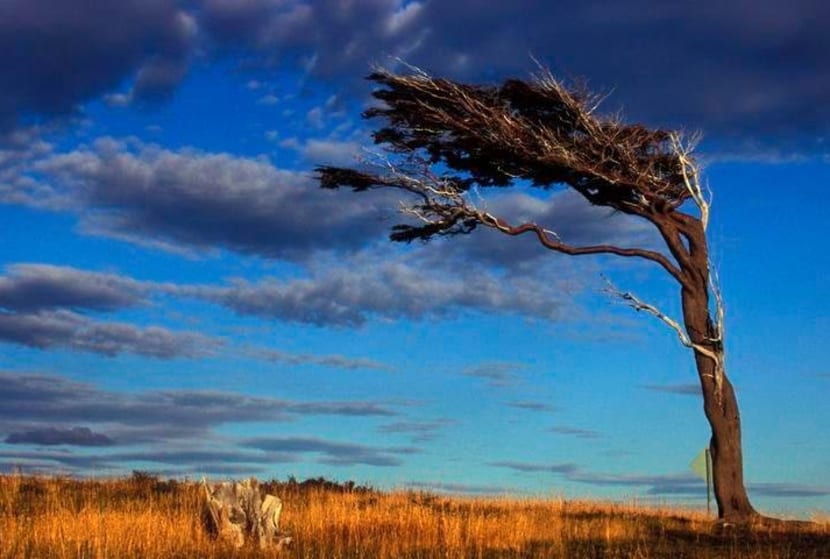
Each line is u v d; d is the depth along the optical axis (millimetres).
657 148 26297
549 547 18516
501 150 26062
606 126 26000
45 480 24375
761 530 22094
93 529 16734
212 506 17594
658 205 25891
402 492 25297
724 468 24766
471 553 17547
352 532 18531
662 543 19703
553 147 25828
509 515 21141
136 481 24906
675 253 25688
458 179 27844
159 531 17172
